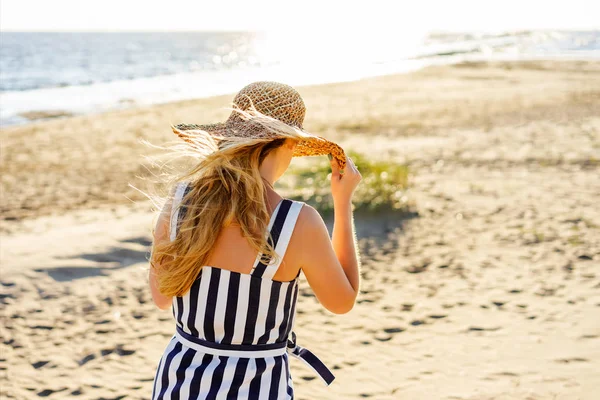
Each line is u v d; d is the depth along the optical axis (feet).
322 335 14.26
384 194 25.63
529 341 13.25
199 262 4.96
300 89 97.55
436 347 13.30
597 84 87.71
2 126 65.98
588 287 16.52
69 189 35.37
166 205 5.32
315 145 5.40
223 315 4.96
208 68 186.60
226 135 5.14
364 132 53.62
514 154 38.75
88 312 16.16
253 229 4.91
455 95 81.25
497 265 19.03
